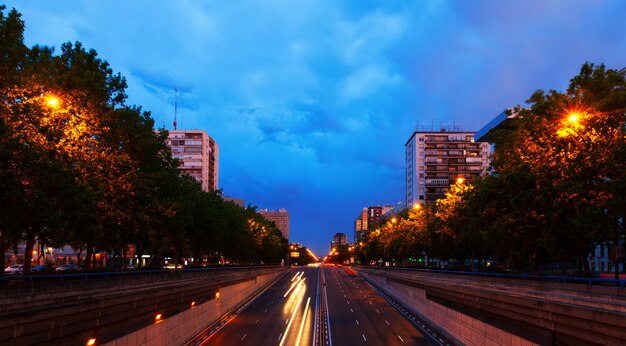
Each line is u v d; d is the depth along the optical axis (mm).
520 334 26391
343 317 58562
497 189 38562
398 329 50062
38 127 25016
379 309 66750
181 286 37938
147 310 30094
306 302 74625
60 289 22859
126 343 27047
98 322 23359
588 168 27797
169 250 85562
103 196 34844
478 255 69750
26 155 22922
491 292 30594
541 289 30062
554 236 34406
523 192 33406
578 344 20500
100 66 37781
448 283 45906
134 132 38656
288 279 129375
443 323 46125
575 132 29984
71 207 27484
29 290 20547
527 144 35656
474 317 35625
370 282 118625
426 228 73625
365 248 155875
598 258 82062
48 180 24453
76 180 26438
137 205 41156
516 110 39156
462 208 50688
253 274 87312
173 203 46219
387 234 110500
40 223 25906
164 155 50094
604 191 27344
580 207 28750
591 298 23375
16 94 24641
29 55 29703
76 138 29359
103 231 39312
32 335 18422
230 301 63656
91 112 31375
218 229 76312
